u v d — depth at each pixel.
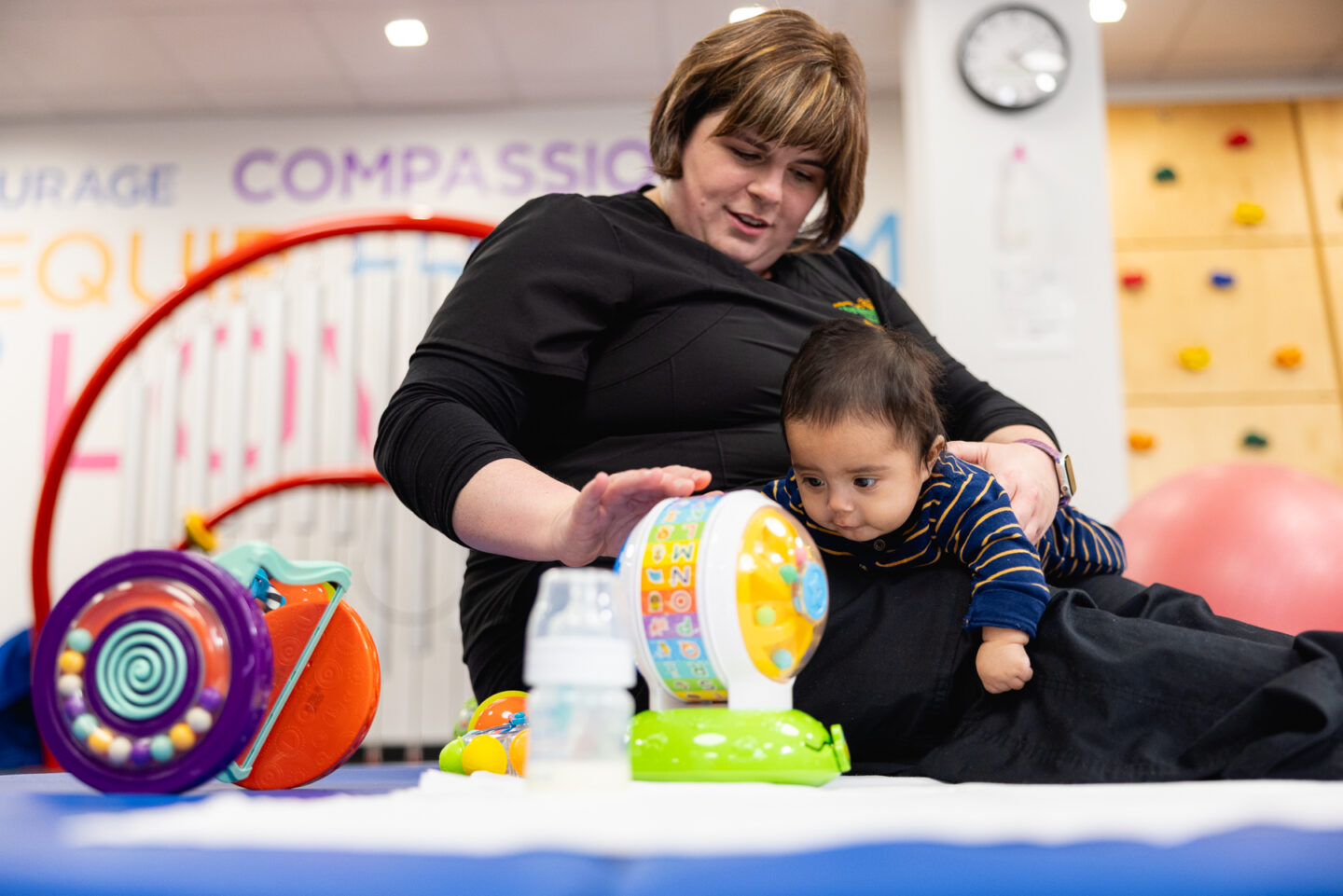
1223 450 4.40
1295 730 0.71
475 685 1.22
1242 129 4.67
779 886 0.36
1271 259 4.54
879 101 4.81
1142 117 4.69
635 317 1.18
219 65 4.46
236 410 4.44
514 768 0.88
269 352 4.46
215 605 0.64
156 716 0.64
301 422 4.45
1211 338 4.48
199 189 4.82
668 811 0.47
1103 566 1.17
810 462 0.99
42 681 0.65
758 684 0.78
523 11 4.11
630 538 0.81
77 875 0.38
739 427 1.17
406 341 4.51
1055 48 3.87
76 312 4.73
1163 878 0.37
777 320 1.22
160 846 0.41
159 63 4.43
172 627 0.64
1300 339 4.47
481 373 1.07
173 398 4.46
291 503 4.40
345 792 0.75
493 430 1.00
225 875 0.38
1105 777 0.76
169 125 4.87
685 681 0.80
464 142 4.85
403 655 4.29
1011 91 3.84
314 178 4.82
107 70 4.48
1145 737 0.78
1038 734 0.82
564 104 4.86
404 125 4.86
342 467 4.43
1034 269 3.77
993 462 1.11
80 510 4.54
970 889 0.36
